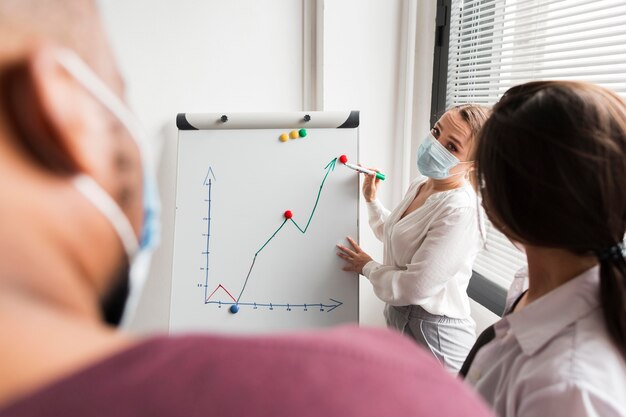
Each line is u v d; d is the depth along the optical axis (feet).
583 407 1.77
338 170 5.29
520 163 1.99
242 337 0.81
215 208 5.26
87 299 0.75
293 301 5.15
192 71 5.72
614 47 4.11
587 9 4.25
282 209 5.25
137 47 5.44
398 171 7.07
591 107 1.91
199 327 5.15
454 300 4.80
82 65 0.76
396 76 6.69
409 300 4.53
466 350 4.85
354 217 5.23
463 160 4.50
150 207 0.90
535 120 1.97
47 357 0.67
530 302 2.44
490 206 2.23
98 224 0.75
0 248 0.64
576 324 2.04
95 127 0.75
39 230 0.67
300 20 6.08
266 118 5.32
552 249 2.18
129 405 0.66
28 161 0.67
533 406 1.94
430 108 6.93
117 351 0.72
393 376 0.82
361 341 0.91
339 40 6.23
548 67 4.62
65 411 0.63
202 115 5.36
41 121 0.66
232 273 5.19
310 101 6.43
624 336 1.90
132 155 0.84
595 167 1.85
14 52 0.69
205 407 0.68
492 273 5.87
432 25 6.65
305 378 0.76
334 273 5.17
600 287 1.99
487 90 5.74
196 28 5.63
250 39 5.90
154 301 6.05
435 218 4.53
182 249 5.23
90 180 0.73
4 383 0.63
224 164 5.31
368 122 6.73
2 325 0.64
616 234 1.95
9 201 0.65
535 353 2.10
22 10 0.73
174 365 0.72
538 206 1.98
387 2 6.34
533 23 4.88
